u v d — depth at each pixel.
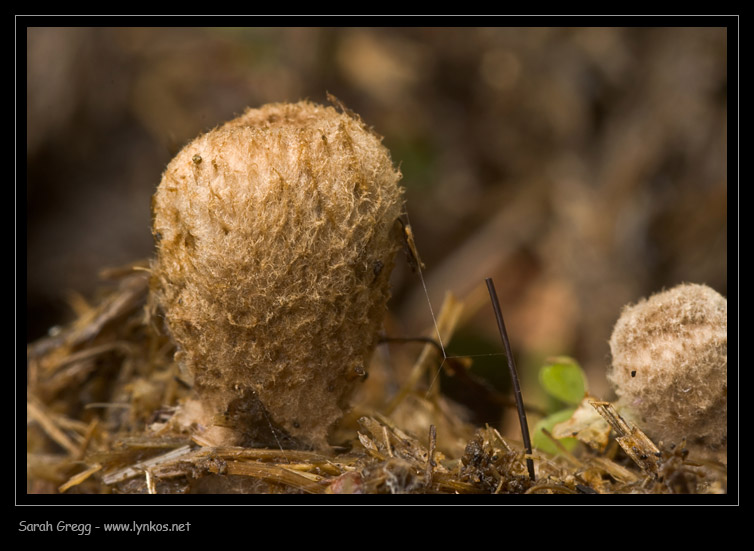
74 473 0.06
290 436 0.06
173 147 0.06
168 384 0.07
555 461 0.06
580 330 0.10
